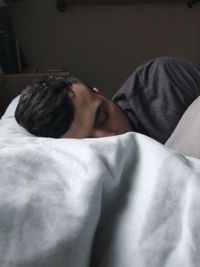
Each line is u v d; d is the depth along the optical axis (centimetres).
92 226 28
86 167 32
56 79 83
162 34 241
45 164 33
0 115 160
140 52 243
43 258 25
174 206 31
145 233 29
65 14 232
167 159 34
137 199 32
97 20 235
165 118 91
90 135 79
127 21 237
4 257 25
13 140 40
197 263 27
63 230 27
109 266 28
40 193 29
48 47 237
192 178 33
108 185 32
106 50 241
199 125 51
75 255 26
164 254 28
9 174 30
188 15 239
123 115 89
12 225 26
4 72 196
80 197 29
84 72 244
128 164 36
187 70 99
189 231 29
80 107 79
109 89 247
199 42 245
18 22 229
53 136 78
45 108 77
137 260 27
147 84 99
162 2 233
